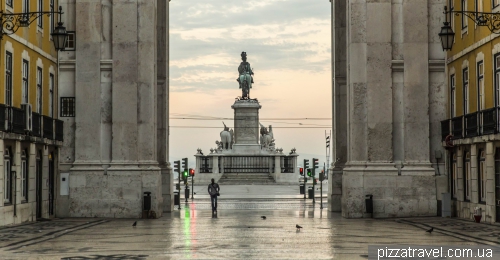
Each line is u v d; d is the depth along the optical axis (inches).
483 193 1334.9
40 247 908.0
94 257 800.3
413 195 1491.1
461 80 1453.0
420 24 1510.8
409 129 1504.7
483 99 1338.6
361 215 1481.3
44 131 1392.7
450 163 1502.2
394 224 1294.3
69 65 1536.7
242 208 1847.9
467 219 1389.0
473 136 1333.7
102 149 1512.1
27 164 1344.7
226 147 3516.2
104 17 1521.9
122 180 1491.1
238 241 984.3
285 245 929.5
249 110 3452.3
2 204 1210.6
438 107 1533.0
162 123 1717.5
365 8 1507.1
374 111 1499.8
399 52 1513.3
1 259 784.3
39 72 1444.4
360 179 1485.0
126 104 1502.2
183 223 1337.4
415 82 1508.4
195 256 811.4
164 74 1721.2
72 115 1528.1
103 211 1489.9
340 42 1749.5
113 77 1503.4
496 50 1269.7
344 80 1743.4
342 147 1729.8
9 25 1196.5
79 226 1258.6
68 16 1539.1
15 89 1300.4
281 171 3361.2
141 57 1508.4
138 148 1503.4
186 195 2241.6
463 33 1446.9
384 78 1499.8
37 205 1418.6
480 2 1360.7
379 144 1498.5
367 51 1503.4
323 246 914.1
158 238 1032.2
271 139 3570.4
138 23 1510.8
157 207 1491.1
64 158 1520.7
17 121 1251.8
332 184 1700.3
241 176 3368.6
